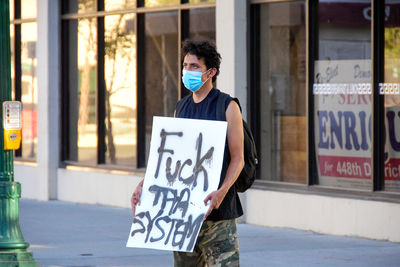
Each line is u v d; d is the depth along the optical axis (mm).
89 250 11844
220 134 5980
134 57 17016
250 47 14445
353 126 12938
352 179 12961
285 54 14047
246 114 14492
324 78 13414
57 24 18922
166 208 6066
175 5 15898
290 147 14062
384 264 10422
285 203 13820
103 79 17969
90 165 18188
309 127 13602
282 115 14164
